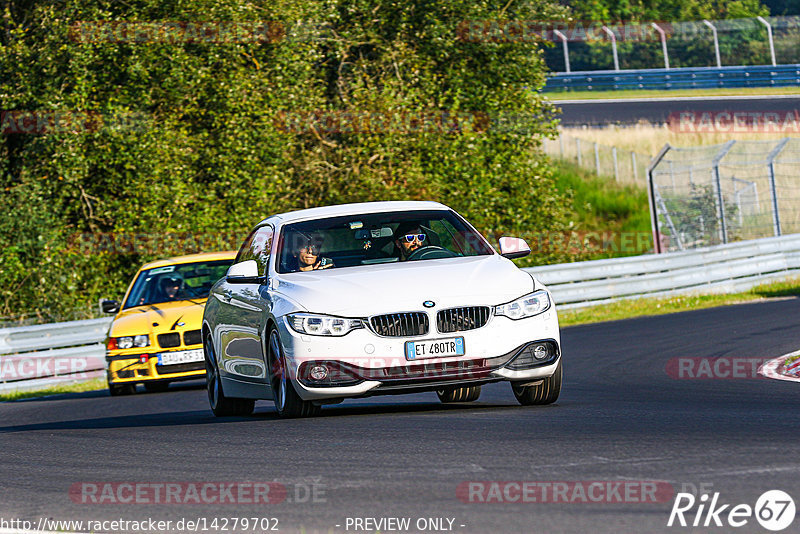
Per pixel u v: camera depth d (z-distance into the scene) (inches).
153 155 3282.5
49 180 3299.7
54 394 2436.0
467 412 1197.1
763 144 5826.8
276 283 1225.4
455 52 3998.5
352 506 733.9
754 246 3631.9
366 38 4028.1
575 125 6245.1
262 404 1743.4
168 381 2017.7
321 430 1101.7
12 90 3240.7
